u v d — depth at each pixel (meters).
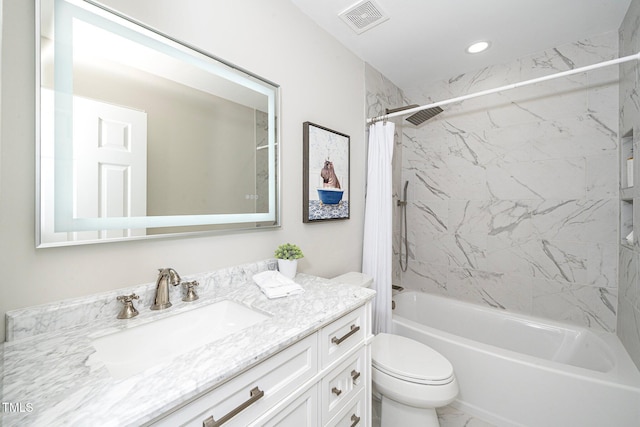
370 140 2.05
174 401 0.49
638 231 1.39
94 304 0.79
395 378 1.22
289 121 1.47
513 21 1.69
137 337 0.78
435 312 2.38
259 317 0.91
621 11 1.60
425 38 1.85
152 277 0.94
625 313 1.58
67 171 0.76
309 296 1.06
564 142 1.94
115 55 0.85
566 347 1.79
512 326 2.01
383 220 1.97
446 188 2.46
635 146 1.45
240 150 1.22
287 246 1.32
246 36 1.24
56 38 0.75
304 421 0.81
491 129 2.23
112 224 0.85
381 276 1.95
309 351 0.82
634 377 1.27
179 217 1.01
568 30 1.78
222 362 0.60
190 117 1.04
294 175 1.50
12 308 0.69
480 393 1.54
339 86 1.86
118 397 0.49
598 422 1.25
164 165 0.97
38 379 0.53
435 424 1.25
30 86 0.71
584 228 1.87
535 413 1.39
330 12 1.58
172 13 0.99
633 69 1.49
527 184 2.08
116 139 0.86
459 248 2.40
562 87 1.94
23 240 0.70
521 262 2.11
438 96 2.51
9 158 0.68
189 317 0.91
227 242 1.18
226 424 0.60
